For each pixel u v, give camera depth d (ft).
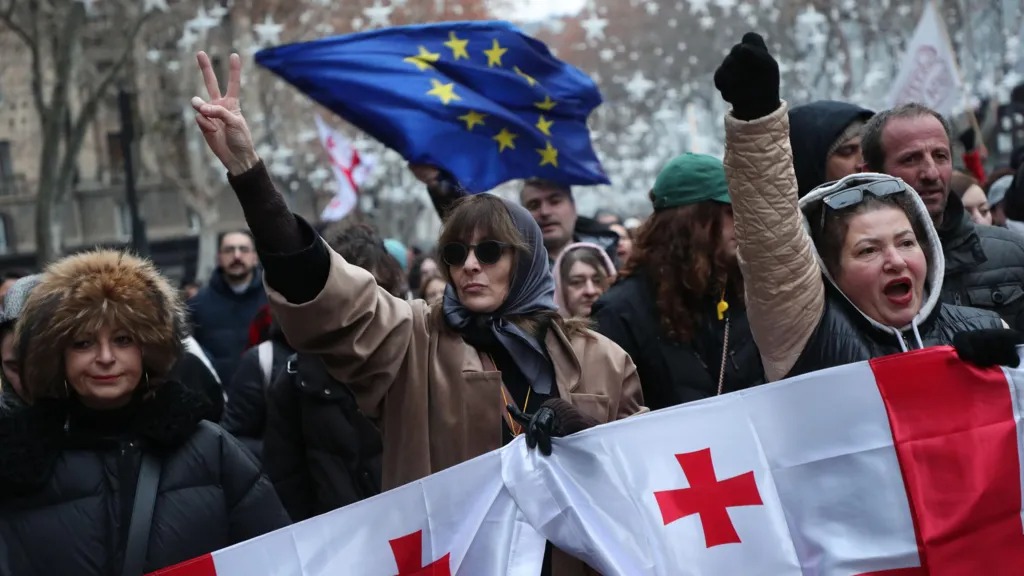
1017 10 73.05
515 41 20.68
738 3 89.35
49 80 130.41
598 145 115.24
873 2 93.20
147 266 12.24
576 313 22.25
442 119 20.08
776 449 11.53
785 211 11.34
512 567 11.25
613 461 11.33
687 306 15.84
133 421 11.93
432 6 92.02
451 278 12.76
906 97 31.30
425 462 12.19
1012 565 11.27
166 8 54.19
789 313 11.67
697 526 11.29
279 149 101.19
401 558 11.44
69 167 80.07
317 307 11.31
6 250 152.56
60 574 11.41
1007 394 11.48
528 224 13.00
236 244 29.17
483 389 12.32
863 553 11.33
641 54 125.90
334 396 16.56
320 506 16.71
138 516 11.64
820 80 108.58
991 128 70.13
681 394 15.61
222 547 12.00
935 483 11.37
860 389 11.53
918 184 15.08
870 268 11.80
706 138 127.13
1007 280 15.72
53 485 11.56
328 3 93.81
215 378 19.56
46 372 11.70
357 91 19.89
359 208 99.19
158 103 120.47
